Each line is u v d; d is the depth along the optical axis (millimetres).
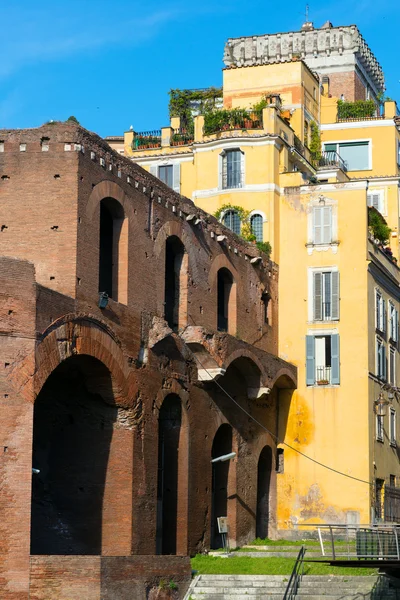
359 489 57094
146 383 44719
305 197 60750
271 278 59469
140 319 44906
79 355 40375
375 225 63562
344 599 41469
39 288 38125
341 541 55406
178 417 48062
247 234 60281
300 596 41625
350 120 78125
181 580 41812
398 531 41781
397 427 63688
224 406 52281
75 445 43219
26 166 41875
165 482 47750
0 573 35750
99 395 42688
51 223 41281
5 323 36969
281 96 70750
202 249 51625
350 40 87812
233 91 71250
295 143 66000
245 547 52094
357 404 57875
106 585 36938
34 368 37438
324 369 58781
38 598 36031
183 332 48750
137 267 45219
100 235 45469
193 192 63906
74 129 41875
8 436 36562
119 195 44281
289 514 58000
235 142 61906
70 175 41500
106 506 42656
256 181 61438
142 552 43094
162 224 47781
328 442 58031
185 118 71875
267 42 88938
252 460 55312
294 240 60562
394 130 77500
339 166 74625
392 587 41562
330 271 59562
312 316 59438
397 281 64375
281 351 59750
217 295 53781
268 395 57750
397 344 64875
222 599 41688
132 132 68500
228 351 50469
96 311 41750
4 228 41625
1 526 36031
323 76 82500
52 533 42438
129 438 43094
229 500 52594
